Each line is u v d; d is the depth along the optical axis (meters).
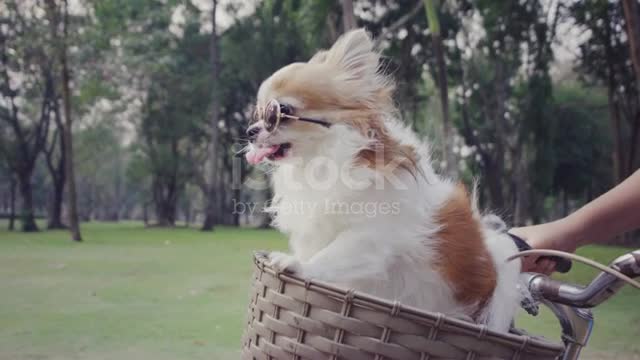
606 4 18.25
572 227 2.12
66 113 19.20
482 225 2.25
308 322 1.55
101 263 11.86
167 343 5.41
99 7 21.11
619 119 21.86
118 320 6.40
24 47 20.80
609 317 6.87
